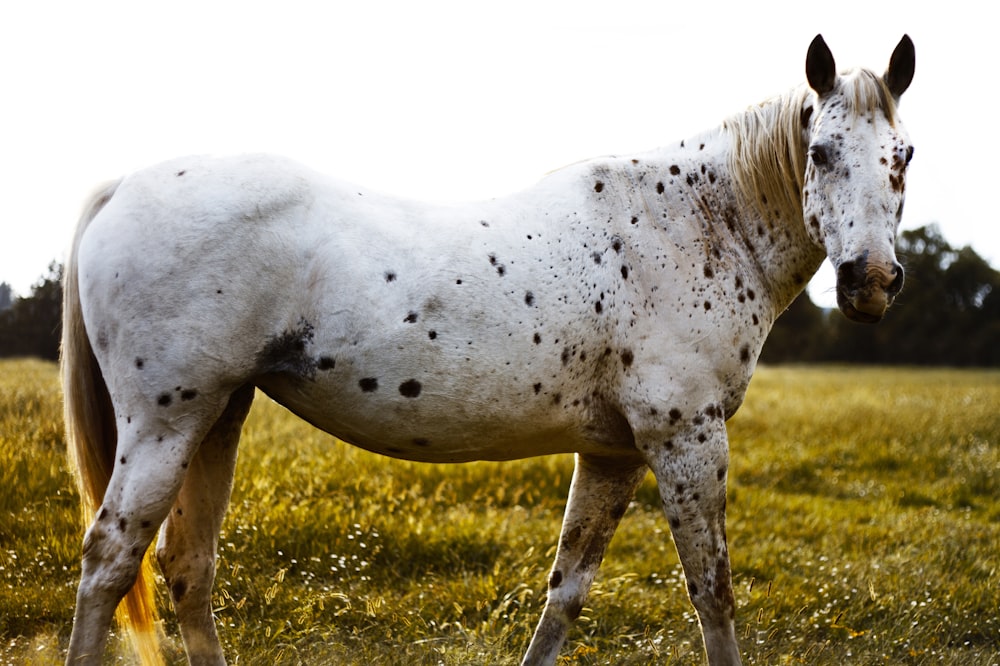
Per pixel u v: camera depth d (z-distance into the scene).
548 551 4.29
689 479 2.85
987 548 5.38
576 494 3.14
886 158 2.68
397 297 2.53
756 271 3.05
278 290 2.50
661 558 4.82
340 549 4.22
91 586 2.41
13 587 3.51
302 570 4.04
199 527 2.83
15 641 3.11
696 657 3.52
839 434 10.22
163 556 2.82
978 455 9.20
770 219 3.06
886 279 2.59
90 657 2.39
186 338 2.44
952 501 7.34
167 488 2.49
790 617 3.99
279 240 2.49
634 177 2.98
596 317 2.75
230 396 2.65
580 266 2.75
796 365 45.62
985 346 45.78
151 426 2.47
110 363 2.49
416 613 3.73
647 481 6.54
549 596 3.13
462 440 2.72
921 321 47.28
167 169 2.55
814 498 7.14
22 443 5.10
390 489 5.16
